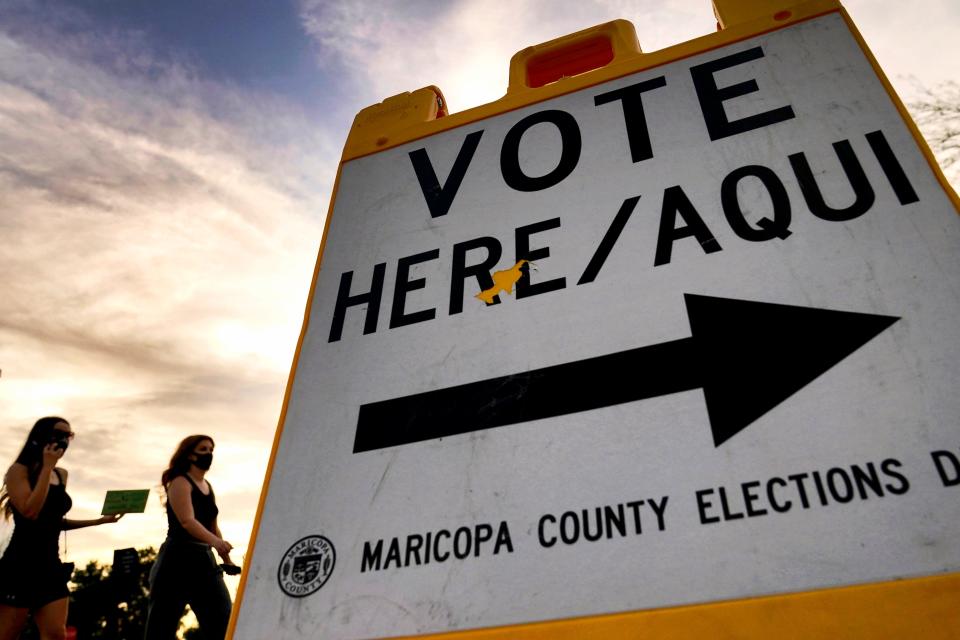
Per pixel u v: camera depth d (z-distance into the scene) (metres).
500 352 1.18
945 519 0.80
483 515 1.00
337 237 1.55
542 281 1.25
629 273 1.19
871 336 0.97
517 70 1.75
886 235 1.07
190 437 3.09
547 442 1.04
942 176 1.10
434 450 1.11
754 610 0.80
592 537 0.93
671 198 1.26
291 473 1.17
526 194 1.42
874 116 1.23
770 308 1.05
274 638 0.98
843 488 0.86
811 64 1.36
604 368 1.09
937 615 0.74
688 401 1.00
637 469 0.96
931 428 0.87
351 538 1.05
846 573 0.80
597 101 1.51
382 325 1.33
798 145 1.24
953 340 0.93
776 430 0.94
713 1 1.62
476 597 0.93
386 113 1.80
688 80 1.45
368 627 0.95
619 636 0.83
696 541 0.88
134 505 3.46
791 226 1.13
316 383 1.29
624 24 1.69
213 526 3.02
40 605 2.72
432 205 1.51
